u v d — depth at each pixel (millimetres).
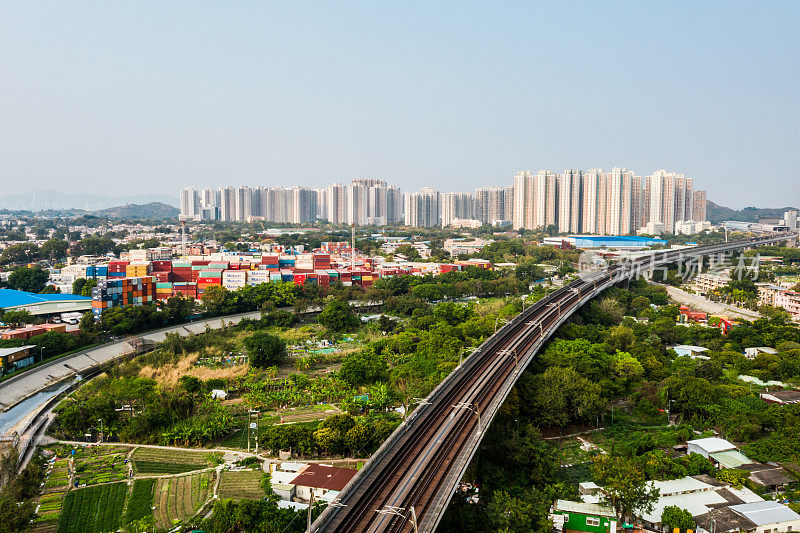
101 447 134000
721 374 169000
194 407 154000
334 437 126688
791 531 95000
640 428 142500
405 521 71125
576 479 116375
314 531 67938
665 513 96688
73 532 97250
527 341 176875
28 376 184000
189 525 97875
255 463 123875
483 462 117812
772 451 119625
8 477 111000
